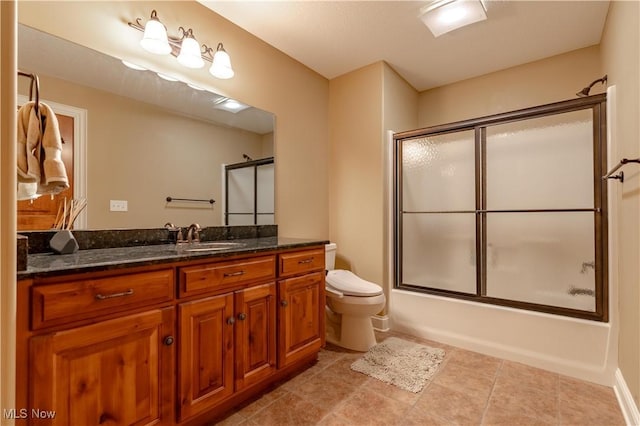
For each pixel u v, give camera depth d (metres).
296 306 1.83
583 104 1.93
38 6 1.37
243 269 1.52
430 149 2.68
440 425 1.43
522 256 2.21
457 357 2.12
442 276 2.60
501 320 2.12
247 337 1.54
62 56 1.45
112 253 1.37
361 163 2.82
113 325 1.07
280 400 1.62
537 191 2.16
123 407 1.10
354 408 1.56
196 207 1.97
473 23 2.16
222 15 2.08
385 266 2.69
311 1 1.95
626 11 1.57
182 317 1.27
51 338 0.94
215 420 1.46
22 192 1.16
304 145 2.75
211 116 2.05
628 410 1.45
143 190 1.74
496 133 2.32
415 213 2.74
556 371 1.90
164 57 1.81
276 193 2.48
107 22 1.58
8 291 0.75
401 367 1.97
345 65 2.79
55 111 1.43
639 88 1.34
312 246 1.96
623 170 1.60
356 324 2.28
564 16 2.10
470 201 2.47
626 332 1.55
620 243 1.68
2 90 0.74
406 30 2.27
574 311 1.91
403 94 3.05
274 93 2.47
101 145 1.58
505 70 2.88
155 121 1.78
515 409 1.55
